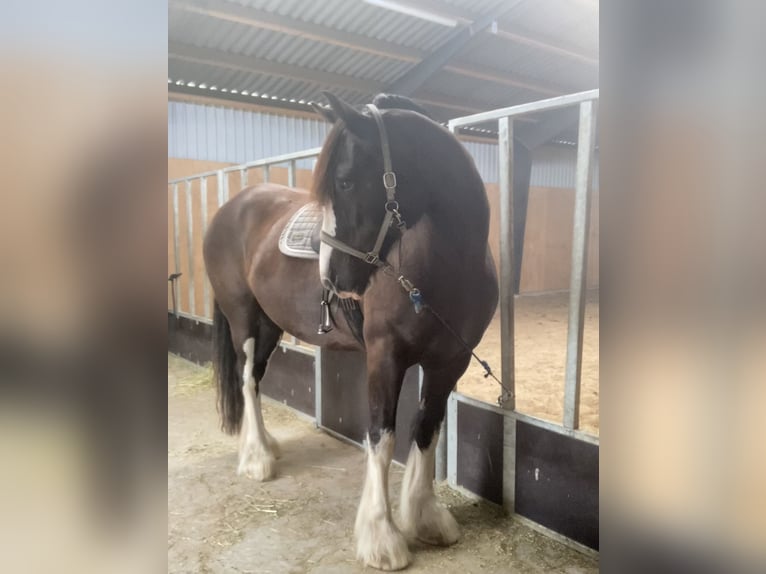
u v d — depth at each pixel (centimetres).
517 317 565
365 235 137
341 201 136
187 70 486
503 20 473
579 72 591
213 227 240
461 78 564
